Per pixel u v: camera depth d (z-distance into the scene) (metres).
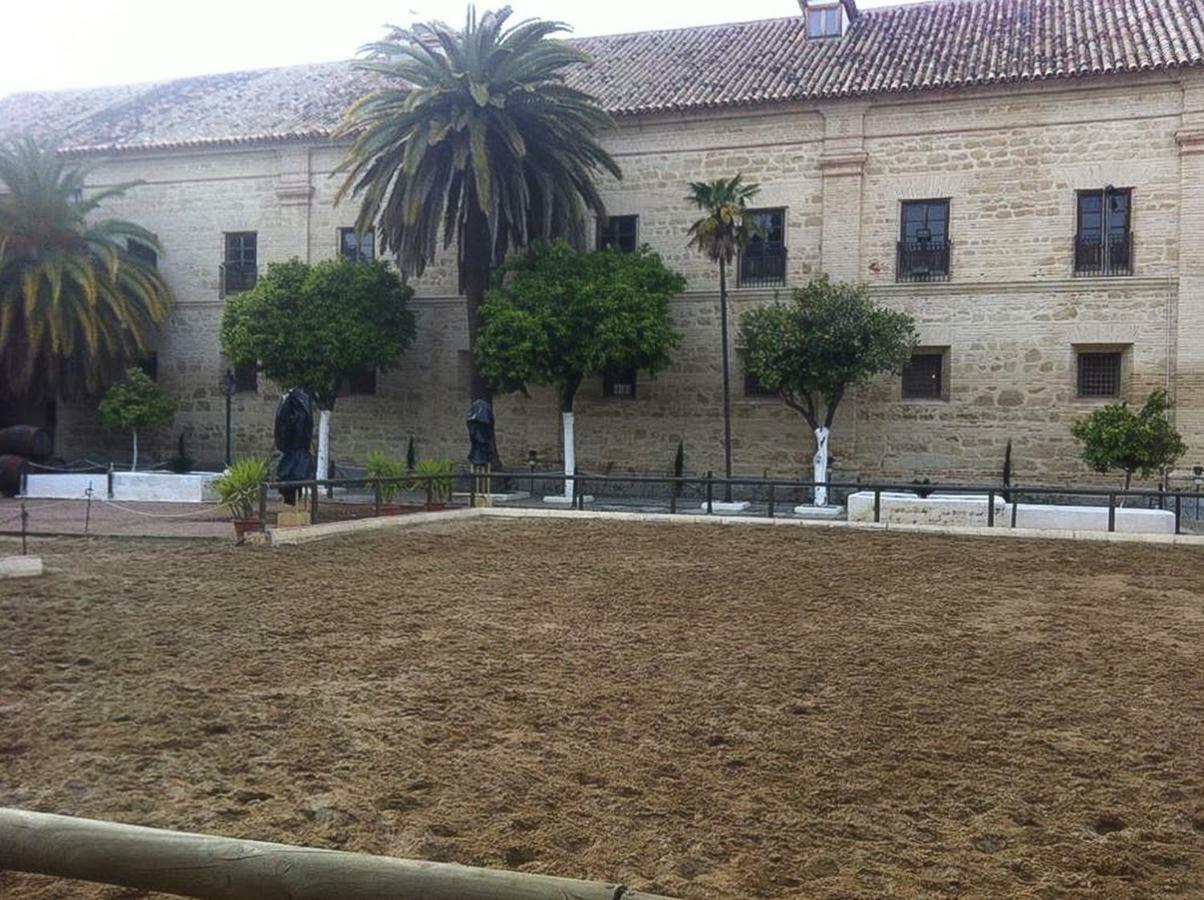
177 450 30.39
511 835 4.44
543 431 27.38
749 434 25.78
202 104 32.06
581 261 23.61
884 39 26.58
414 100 22.56
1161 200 22.58
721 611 9.62
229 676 7.10
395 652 7.86
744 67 26.84
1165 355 22.64
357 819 4.61
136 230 28.38
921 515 16.75
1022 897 3.89
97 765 5.30
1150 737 5.86
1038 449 23.58
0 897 3.87
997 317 23.83
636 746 5.66
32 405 30.27
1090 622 9.16
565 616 9.34
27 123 32.75
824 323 21.59
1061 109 23.23
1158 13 24.28
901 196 24.41
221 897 2.28
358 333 24.95
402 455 28.42
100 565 12.13
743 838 4.43
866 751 5.59
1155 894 3.93
